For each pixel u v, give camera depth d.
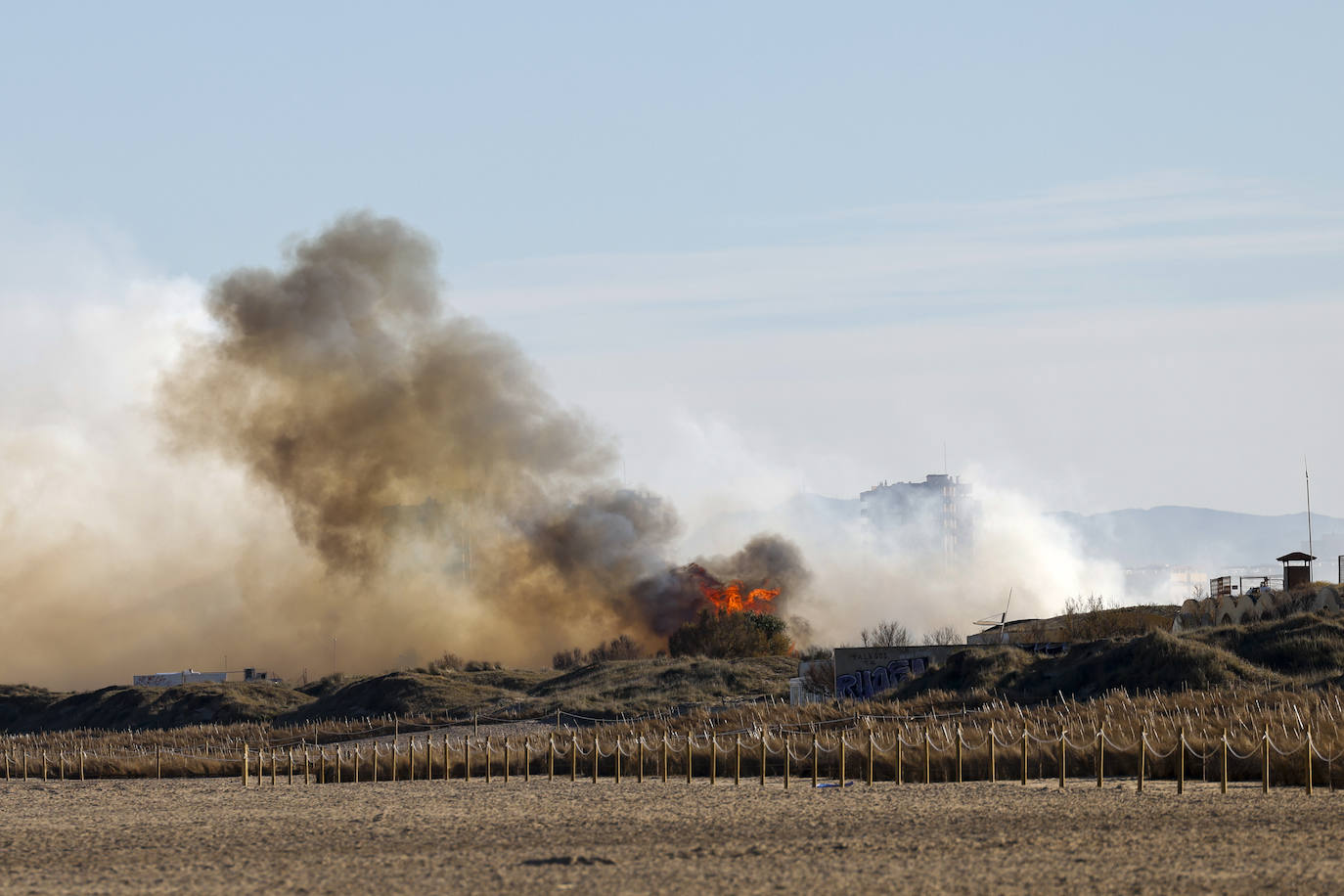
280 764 134.12
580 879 44.84
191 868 52.06
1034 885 41.09
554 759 112.94
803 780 91.94
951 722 117.88
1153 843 49.97
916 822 61.06
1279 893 38.72
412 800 86.50
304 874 48.88
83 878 49.50
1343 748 74.44
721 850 52.06
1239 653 142.38
